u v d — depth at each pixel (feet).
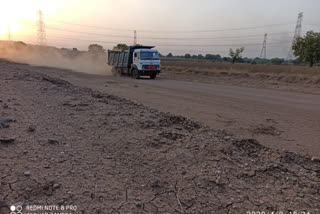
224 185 9.78
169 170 10.78
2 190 8.42
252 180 10.36
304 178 10.88
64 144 12.80
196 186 9.60
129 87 46.50
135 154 12.19
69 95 27.04
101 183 9.39
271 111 29.09
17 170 9.78
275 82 67.05
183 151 12.71
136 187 9.32
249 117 25.53
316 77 68.33
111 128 15.85
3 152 11.22
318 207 8.71
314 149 16.38
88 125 16.29
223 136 16.11
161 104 30.48
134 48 70.08
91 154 11.90
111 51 80.38
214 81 68.23
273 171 11.32
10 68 58.59
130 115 19.54
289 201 9.00
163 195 8.91
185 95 39.52
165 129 16.29
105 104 23.48
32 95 25.13
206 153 12.60
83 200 8.27
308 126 22.72
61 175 9.71
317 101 37.88
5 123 14.65
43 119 16.84
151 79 68.39
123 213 7.75
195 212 8.05
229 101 35.24
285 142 17.74
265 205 8.66
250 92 46.60
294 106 33.01
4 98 22.31
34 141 12.78
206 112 26.96
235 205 8.55
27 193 8.37
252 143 15.31
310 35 158.30
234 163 11.78
